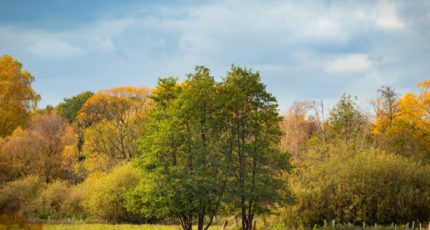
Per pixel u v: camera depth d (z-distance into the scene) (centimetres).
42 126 6506
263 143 3600
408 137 5953
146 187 3328
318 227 4422
